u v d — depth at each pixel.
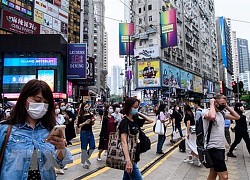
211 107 4.21
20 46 36.72
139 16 56.12
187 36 64.94
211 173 4.47
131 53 43.94
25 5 43.06
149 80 49.41
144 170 6.86
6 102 17.66
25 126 2.05
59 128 2.02
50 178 2.01
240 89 25.83
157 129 9.12
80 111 7.43
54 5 48.97
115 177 6.21
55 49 36.38
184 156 8.86
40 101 2.08
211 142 4.19
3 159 1.92
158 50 50.78
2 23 38.09
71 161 2.14
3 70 36.69
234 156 8.71
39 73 36.41
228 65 116.56
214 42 95.25
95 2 116.94
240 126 8.59
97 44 104.00
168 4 56.62
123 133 3.67
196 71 70.75
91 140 7.30
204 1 84.31
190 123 7.89
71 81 41.03
